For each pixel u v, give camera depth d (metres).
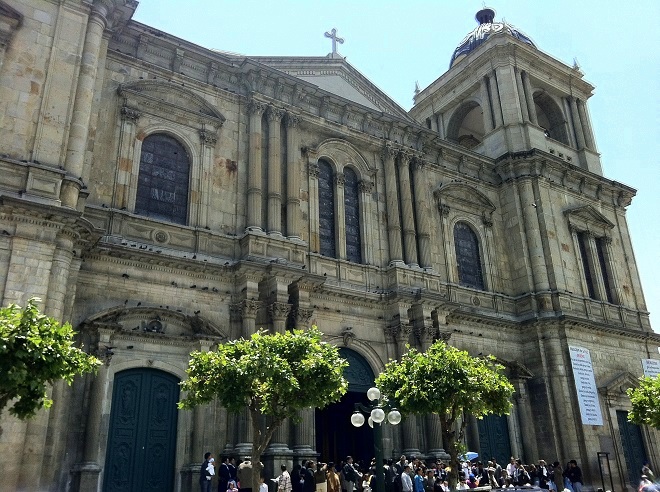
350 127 31.66
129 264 22.89
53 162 20.67
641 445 35.47
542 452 32.25
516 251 36.66
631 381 36.22
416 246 31.78
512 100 40.81
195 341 23.16
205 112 27.30
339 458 30.95
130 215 23.67
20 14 21.70
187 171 26.31
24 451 17.36
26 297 18.39
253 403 18.11
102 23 23.88
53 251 19.33
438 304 29.80
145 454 21.17
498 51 42.16
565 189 39.47
